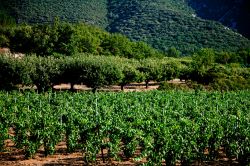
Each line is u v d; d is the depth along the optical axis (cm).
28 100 3216
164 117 2391
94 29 11025
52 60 5297
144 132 2023
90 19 19200
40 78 4978
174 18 19962
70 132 2077
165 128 1908
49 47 8031
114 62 5672
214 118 2369
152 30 19075
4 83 4906
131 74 5703
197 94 4306
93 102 3247
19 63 4894
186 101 3569
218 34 18400
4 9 16388
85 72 5200
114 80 5294
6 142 2367
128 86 6650
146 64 6488
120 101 3331
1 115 2497
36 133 1997
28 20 16400
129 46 10719
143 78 5947
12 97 3412
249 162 1833
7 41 8962
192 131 1927
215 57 11969
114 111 2856
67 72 5209
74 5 19450
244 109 3228
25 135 2022
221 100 3738
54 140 2030
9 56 5159
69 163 1909
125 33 18850
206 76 6488
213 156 1941
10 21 13525
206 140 1862
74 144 2033
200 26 19175
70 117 2362
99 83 5188
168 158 1742
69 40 8200
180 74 7056
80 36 8894
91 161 1922
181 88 5403
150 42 18075
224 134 1964
